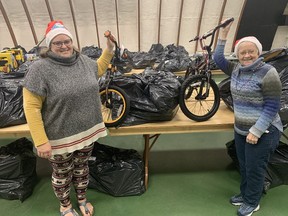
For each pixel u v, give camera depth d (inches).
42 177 92.4
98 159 84.6
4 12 175.6
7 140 119.9
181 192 84.7
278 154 84.7
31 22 183.6
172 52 169.5
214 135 125.3
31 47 196.7
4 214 75.8
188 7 186.1
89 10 185.2
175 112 81.5
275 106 56.0
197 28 195.3
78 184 71.0
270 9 180.9
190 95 82.4
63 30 51.2
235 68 64.9
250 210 72.2
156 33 198.7
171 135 125.3
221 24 67.6
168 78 76.5
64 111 53.2
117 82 74.3
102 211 76.5
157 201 80.7
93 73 58.1
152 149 112.8
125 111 72.2
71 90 52.2
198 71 80.7
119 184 80.7
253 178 67.1
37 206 78.8
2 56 113.3
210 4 184.5
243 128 63.0
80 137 57.4
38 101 50.9
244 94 59.5
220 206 78.2
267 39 193.6
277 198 81.0
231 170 96.6
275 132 61.1
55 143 55.7
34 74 49.2
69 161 62.7
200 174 94.4
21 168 79.8
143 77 78.4
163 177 92.7
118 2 181.9
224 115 82.7
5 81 82.2
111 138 123.0
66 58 51.8
